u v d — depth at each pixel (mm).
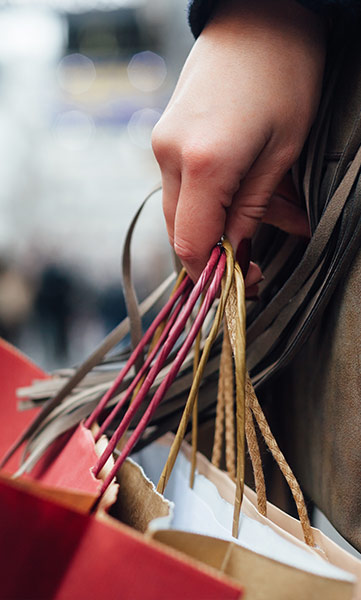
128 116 1806
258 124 339
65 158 1852
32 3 1592
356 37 374
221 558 259
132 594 222
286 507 531
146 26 1667
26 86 1787
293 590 247
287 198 444
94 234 1866
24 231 1852
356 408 379
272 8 349
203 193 346
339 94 388
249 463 529
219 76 345
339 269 360
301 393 458
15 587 231
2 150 1810
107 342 492
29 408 551
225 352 419
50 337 1839
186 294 426
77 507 262
